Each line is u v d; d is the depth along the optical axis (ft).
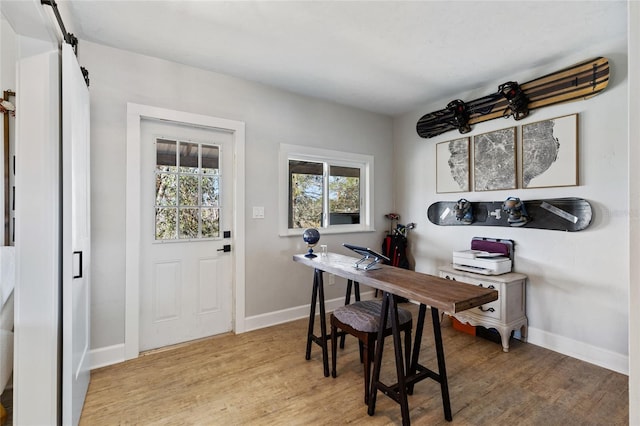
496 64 8.53
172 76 8.37
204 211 9.08
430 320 10.56
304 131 10.77
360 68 8.78
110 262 7.56
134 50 7.77
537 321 8.68
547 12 6.27
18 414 4.61
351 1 5.97
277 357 7.93
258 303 9.82
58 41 4.98
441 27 6.81
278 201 10.20
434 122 11.30
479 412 5.84
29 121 4.63
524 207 8.79
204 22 6.64
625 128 7.14
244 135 9.48
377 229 12.82
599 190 7.52
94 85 7.40
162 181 8.46
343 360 7.78
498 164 9.55
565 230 8.07
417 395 6.35
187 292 8.82
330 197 11.83
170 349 8.34
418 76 9.31
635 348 1.99
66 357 4.86
